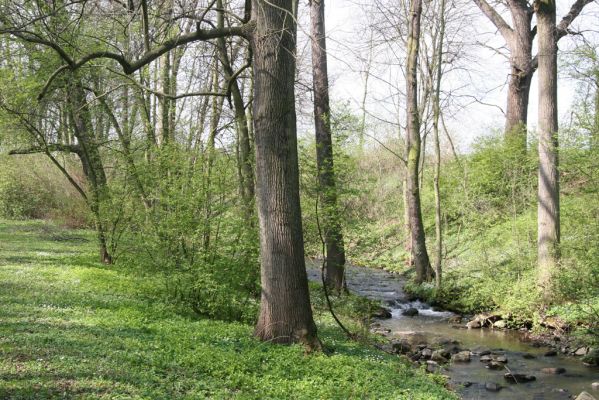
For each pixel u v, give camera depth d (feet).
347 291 57.72
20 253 66.08
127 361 24.36
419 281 68.03
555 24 52.85
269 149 30.12
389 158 121.90
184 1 34.40
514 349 43.32
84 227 108.47
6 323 28.99
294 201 30.45
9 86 52.95
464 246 75.61
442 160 105.70
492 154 74.33
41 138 59.88
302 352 28.78
